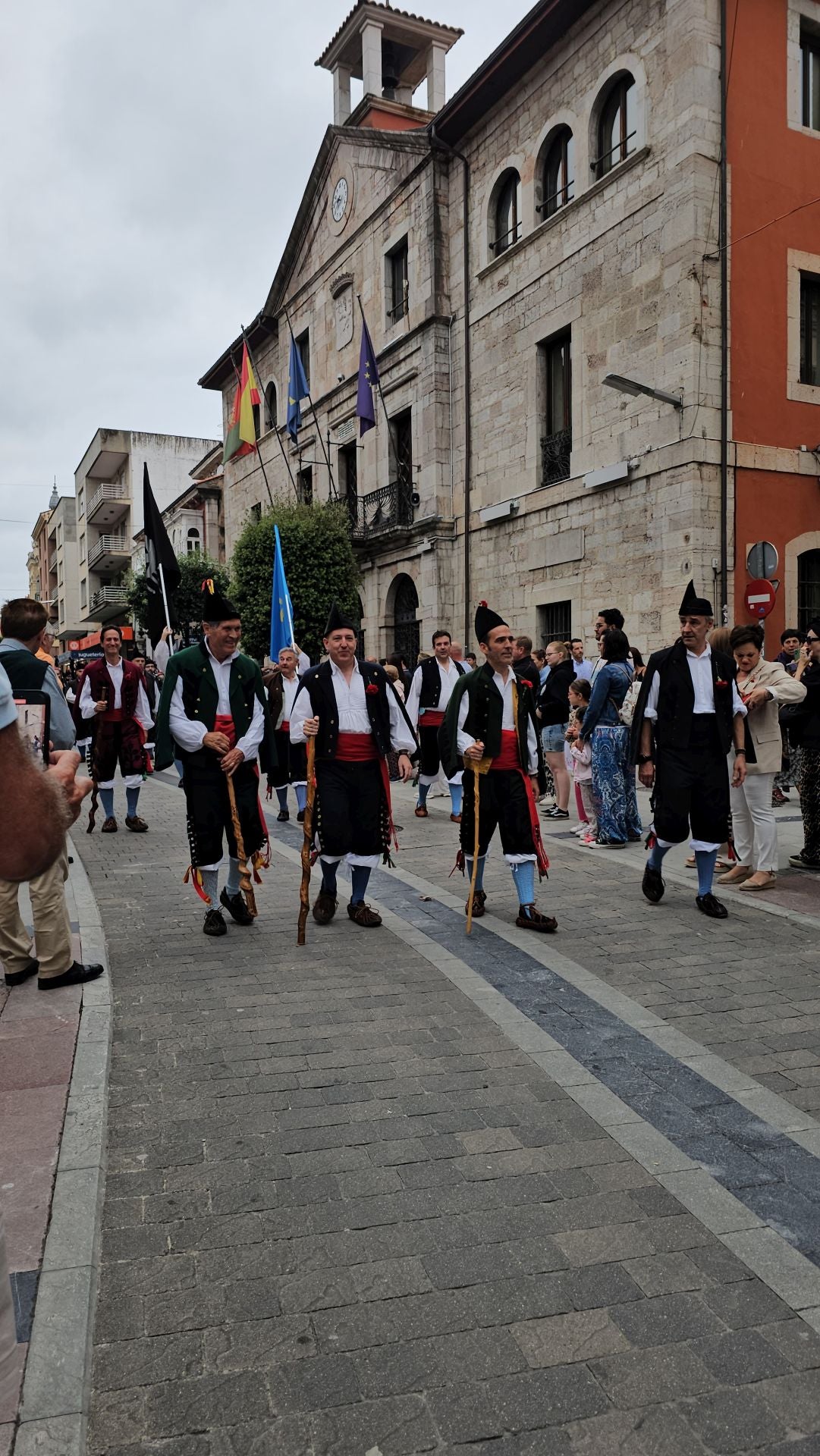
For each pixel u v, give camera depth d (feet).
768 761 21.62
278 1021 14.03
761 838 21.79
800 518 48.06
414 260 69.21
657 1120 10.96
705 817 19.75
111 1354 7.23
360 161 76.74
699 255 44.52
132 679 32.14
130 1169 9.87
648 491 47.65
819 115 49.62
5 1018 13.61
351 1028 13.73
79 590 236.63
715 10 44.80
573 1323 7.57
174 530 142.92
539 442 56.85
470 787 19.17
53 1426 6.36
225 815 18.86
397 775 45.47
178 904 21.71
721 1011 14.40
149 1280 8.11
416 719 34.01
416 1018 14.14
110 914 20.76
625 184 48.55
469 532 63.98
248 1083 11.91
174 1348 7.30
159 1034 13.55
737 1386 6.91
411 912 20.68
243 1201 9.29
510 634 18.86
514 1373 7.04
